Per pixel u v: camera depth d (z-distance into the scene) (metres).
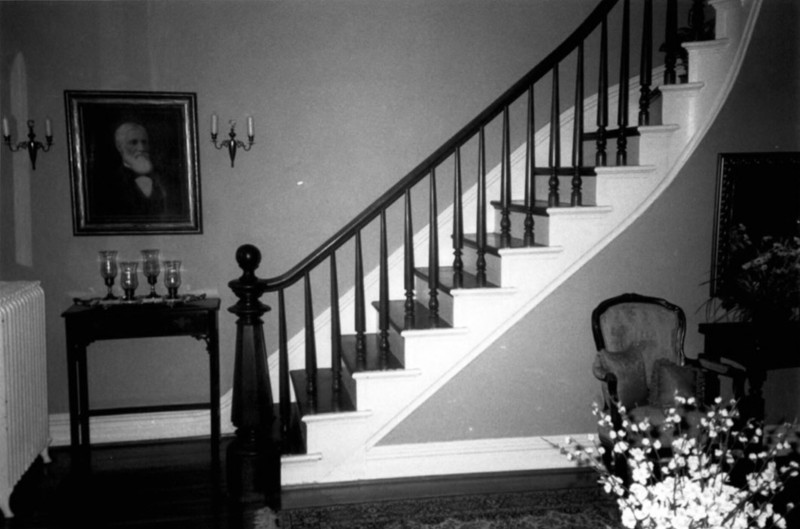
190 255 4.32
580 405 3.83
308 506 3.34
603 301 3.72
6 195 4.09
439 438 3.71
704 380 3.40
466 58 4.52
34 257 4.16
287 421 3.68
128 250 4.26
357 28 4.38
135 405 4.32
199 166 4.25
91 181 4.15
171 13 4.15
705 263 3.87
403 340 3.72
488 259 4.02
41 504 3.38
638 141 3.79
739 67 3.77
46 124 3.98
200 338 3.94
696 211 3.83
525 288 3.71
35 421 3.68
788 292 3.71
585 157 4.60
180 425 4.38
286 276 3.61
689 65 3.81
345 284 4.52
